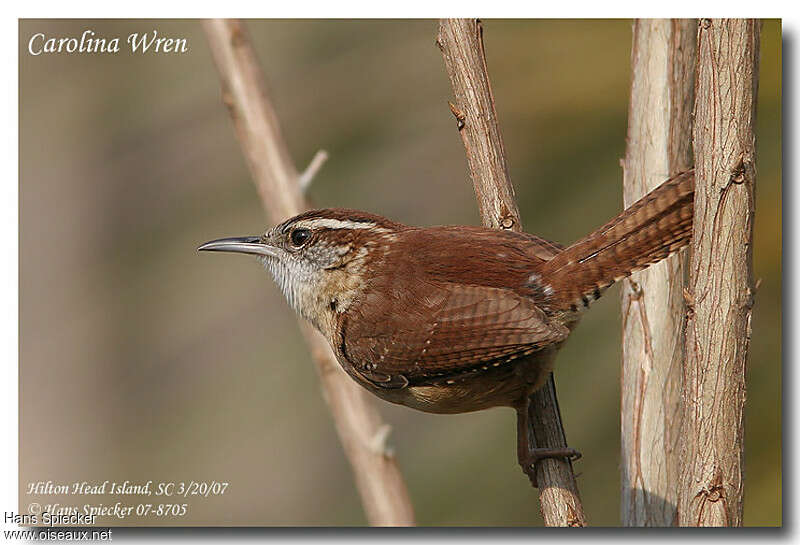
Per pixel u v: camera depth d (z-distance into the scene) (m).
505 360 6.39
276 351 15.48
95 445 15.53
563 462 6.56
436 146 13.52
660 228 6.18
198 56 15.92
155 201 16.25
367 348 7.08
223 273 16.00
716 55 4.70
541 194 11.53
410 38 13.91
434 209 13.35
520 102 11.68
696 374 4.86
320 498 14.44
